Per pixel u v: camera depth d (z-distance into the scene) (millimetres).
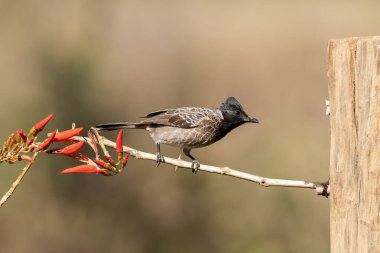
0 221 15188
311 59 19016
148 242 15539
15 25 16891
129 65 17812
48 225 15484
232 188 15148
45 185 15336
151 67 17984
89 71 16422
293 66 18859
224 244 14766
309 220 14219
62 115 15875
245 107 18031
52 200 15445
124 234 15688
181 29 19297
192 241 15211
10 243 15219
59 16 17078
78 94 16094
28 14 16938
